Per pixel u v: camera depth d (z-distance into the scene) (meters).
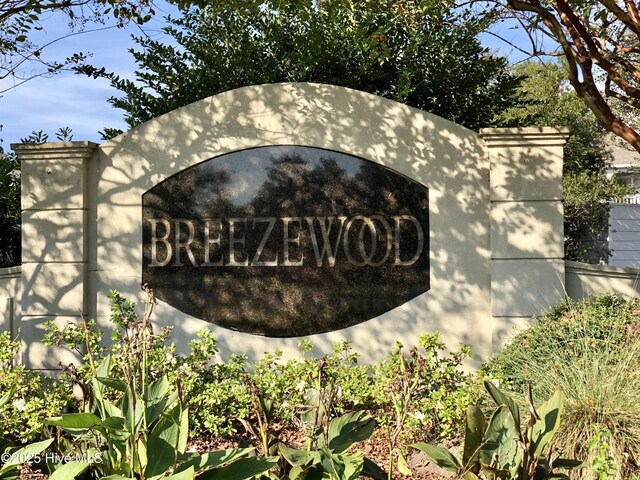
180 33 11.60
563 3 7.09
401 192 8.04
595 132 18.70
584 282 7.90
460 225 7.93
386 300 8.01
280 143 8.21
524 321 7.71
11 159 11.48
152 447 3.59
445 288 7.93
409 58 11.10
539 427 4.28
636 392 5.52
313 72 11.18
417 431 6.16
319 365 5.11
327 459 3.86
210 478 3.65
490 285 7.86
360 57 10.94
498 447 4.23
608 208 16.47
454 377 6.66
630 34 9.36
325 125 8.14
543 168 7.74
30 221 8.45
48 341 7.11
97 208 8.43
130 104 11.40
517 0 7.16
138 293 8.33
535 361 6.54
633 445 5.16
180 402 3.95
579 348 6.43
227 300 8.21
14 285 8.76
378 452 6.13
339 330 8.05
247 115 8.26
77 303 8.32
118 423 3.56
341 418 4.41
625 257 17.58
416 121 8.02
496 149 7.80
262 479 3.96
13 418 6.10
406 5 8.52
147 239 8.37
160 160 8.38
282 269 8.16
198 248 8.29
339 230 8.10
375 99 8.08
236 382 6.74
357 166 8.11
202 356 6.85
